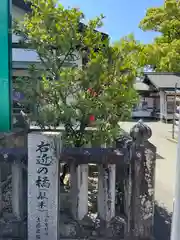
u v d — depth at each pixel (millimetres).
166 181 4703
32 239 2328
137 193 2373
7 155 2338
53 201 2295
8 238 2498
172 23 12133
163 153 7195
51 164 2268
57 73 3051
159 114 17172
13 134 3469
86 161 2355
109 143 3016
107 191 2504
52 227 2314
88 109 2844
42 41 3016
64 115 2811
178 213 1616
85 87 2875
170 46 11945
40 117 2869
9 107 3744
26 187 2605
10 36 3746
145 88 17750
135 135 2359
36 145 2256
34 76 3078
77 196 2578
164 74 18516
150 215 2385
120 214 2678
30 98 2990
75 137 3031
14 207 2598
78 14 3025
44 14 2938
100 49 3045
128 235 2430
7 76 3727
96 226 2539
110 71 2887
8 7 3703
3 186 2842
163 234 2676
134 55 2916
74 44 2980
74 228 2537
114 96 2834
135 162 2350
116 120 3055
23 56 5777
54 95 2930
